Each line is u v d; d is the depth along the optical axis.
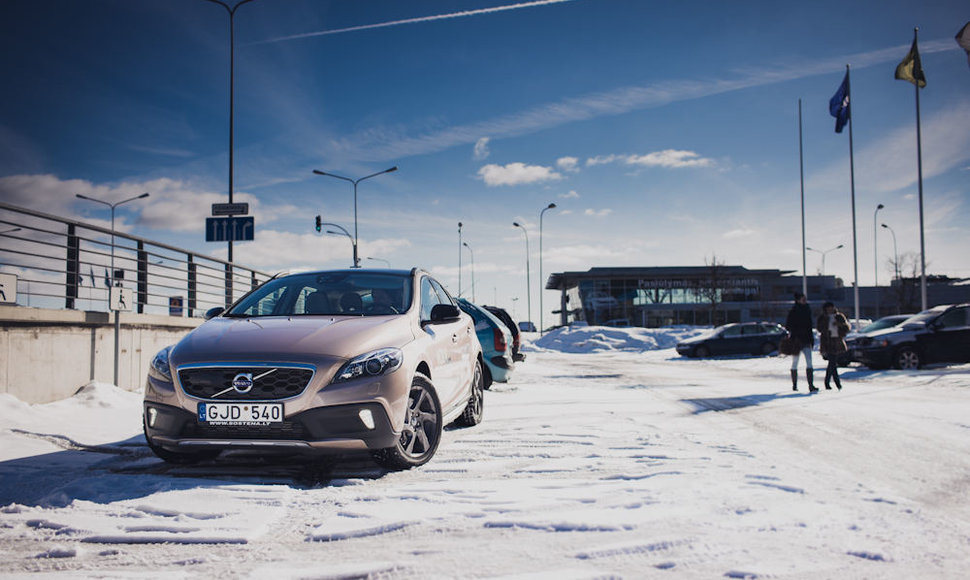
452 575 2.18
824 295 72.06
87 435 5.30
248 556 2.42
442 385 4.82
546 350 38.19
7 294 6.35
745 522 2.79
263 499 3.26
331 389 3.71
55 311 6.97
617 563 2.28
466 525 2.77
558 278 74.00
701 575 2.16
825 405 7.64
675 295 69.75
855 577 2.15
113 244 8.54
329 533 2.67
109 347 8.00
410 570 2.23
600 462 4.16
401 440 4.05
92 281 8.06
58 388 7.05
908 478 3.74
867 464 4.15
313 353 3.80
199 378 3.80
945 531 2.69
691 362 21.98
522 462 4.20
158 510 3.06
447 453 4.56
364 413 3.73
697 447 4.72
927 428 5.74
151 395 3.92
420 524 2.80
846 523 2.78
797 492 3.34
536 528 2.72
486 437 5.24
